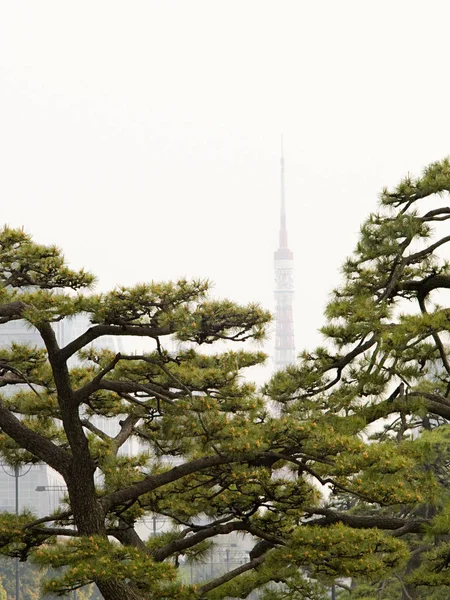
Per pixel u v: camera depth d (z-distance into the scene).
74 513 25.78
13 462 28.38
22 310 22.94
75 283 23.94
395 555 24.86
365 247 26.70
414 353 27.27
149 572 22.38
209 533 27.64
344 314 26.20
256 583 26.94
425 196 26.45
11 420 25.89
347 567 24.61
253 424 23.91
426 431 26.19
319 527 25.05
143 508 27.94
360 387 26.39
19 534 25.64
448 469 36.09
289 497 26.30
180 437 24.55
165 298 22.62
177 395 24.58
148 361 24.12
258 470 25.28
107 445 26.72
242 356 23.78
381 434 35.06
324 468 25.50
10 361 26.73
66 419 25.55
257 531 27.20
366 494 24.61
